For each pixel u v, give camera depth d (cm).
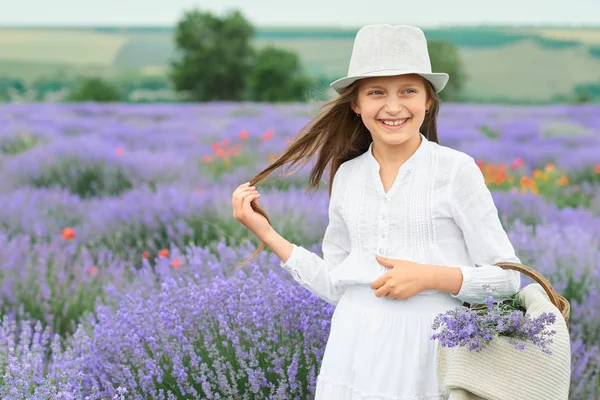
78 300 460
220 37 5091
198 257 402
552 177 1041
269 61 4712
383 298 230
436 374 223
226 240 555
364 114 236
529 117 2175
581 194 991
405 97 231
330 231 254
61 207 724
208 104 2775
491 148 1366
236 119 2048
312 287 248
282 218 581
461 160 229
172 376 304
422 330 225
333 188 255
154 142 1465
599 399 360
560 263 480
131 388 299
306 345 298
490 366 206
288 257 248
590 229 606
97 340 321
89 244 602
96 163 917
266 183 811
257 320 296
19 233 620
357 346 231
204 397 296
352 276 235
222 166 1152
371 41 231
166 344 303
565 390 205
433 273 219
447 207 227
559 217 684
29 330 355
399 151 238
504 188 961
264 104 2797
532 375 203
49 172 923
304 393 298
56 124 1744
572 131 1794
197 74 5022
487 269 220
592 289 441
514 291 224
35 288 475
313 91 266
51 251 540
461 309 207
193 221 605
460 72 4628
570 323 419
